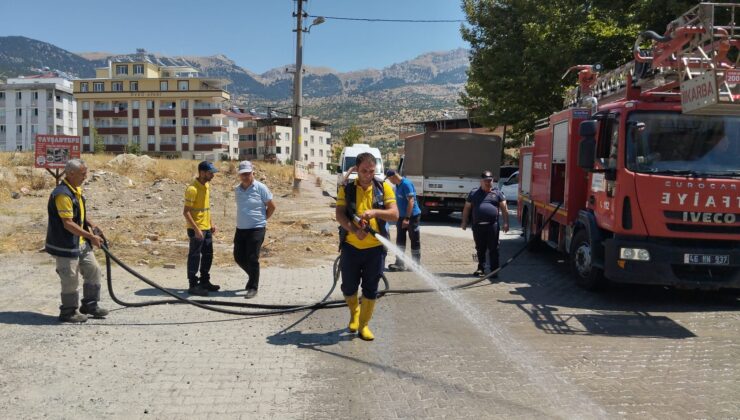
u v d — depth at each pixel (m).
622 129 7.67
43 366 5.11
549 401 4.55
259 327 6.60
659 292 8.75
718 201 7.42
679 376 5.14
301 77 28.89
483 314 7.32
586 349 5.91
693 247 7.48
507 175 27.36
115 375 4.97
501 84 24.47
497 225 9.98
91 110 100.25
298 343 6.01
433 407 4.43
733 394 4.72
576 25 21.75
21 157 26.41
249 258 7.99
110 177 24.61
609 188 7.92
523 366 5.36
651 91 8.03
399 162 28.42
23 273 8.88
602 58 20.45
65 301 6.44
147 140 99.62
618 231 7.64
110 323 6.55
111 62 104.56
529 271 10.58
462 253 12.84
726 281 7.54
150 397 4.53
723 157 7.62
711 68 6.88
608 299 8.27
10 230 13.07
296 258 11.28
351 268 6.13
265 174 34.88
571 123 9.52
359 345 5.96
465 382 4.94
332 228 16.19
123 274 9.34
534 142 12.47
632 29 19.59
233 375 5.04
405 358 5.56
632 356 5.70
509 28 25.48
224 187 26.97
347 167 27.09
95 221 15.59
